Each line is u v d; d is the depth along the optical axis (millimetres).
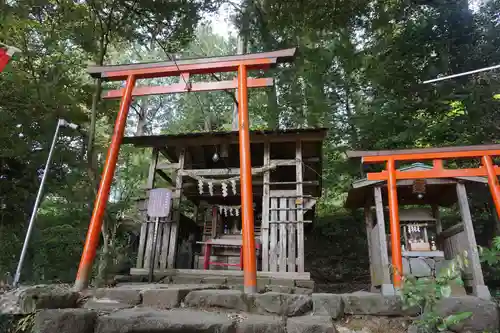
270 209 7820
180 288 4680
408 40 12469
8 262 9992
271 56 6344
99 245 11398
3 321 3773
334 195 16078
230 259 8922
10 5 8789
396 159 6066
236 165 9930
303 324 3760
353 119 13797
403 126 12758
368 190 6766
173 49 10586
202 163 9703
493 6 11914
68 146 11672
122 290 4570
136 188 15195
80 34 10188
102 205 5418
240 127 5852
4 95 9633
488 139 10664
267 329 3740
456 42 12352
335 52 13016
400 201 7539
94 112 9195
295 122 15477
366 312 4594
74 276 10680
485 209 10836
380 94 13328
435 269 5809
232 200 10367
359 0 11680
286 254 7414
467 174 5816
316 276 12203
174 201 8203
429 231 7375
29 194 11188
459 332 4410
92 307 4324
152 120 20469
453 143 11328
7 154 9969
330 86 14438
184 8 9883
